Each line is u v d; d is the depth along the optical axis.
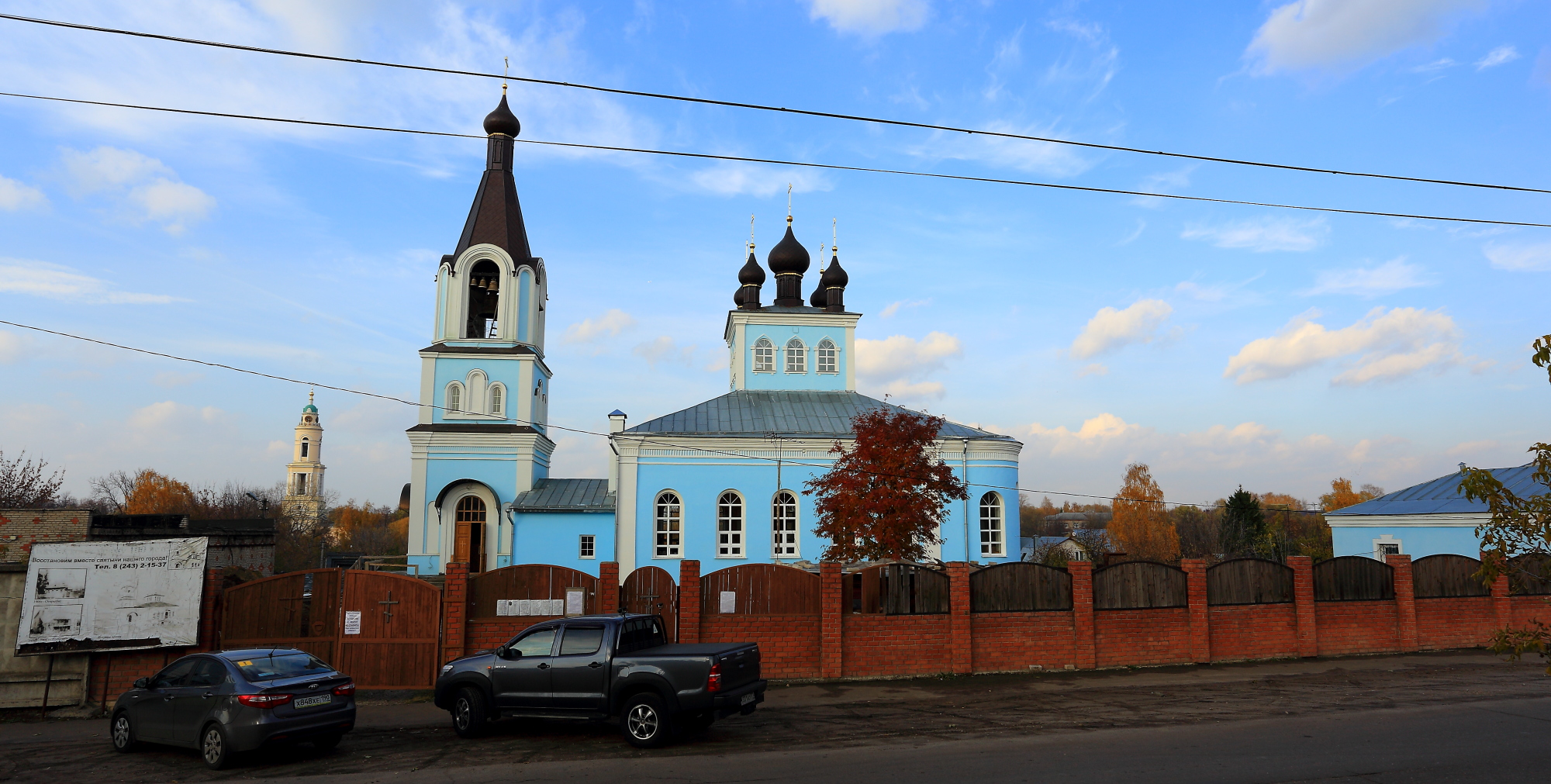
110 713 17.94
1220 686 18.86
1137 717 15.32
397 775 12.20
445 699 14.96
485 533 39.41
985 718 15.57
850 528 25.70
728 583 20.62
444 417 40.88
